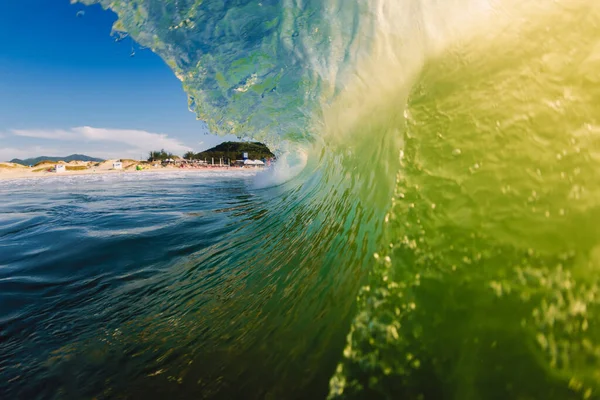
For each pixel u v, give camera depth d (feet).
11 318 7.37
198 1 9.46
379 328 3.81
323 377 4.05
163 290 8.48
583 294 3.13
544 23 4.97
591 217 3.43
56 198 30.71
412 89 5.92
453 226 4.07
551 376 2.95
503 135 4.33
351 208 7.40
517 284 3.42
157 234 14.11
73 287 8.98
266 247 9.98
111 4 9.57
